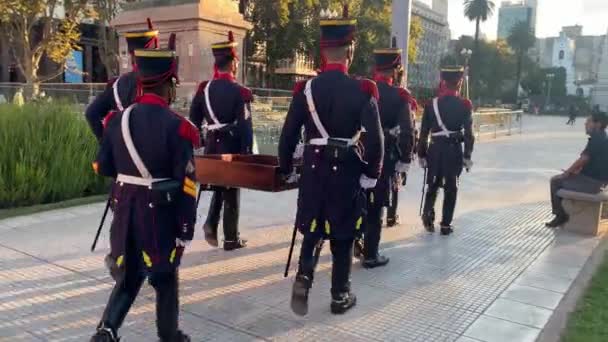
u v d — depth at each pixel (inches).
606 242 259.4
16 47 1029.2
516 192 387.9
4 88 645.9
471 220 296.0
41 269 196.2
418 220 291.9
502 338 152.9
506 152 676.7
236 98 209.3
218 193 217.2
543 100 3331.7
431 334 154.8
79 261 205.6
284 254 224.1
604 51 2751.0
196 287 185.2
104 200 316.8
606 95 2733.8
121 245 126.3
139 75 127.3
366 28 1405.0
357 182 156.9
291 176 167.8
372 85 154.3
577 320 166.4
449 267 215.0
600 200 264.8
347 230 156.5
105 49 1176.8
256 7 1307.8
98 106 185.0
